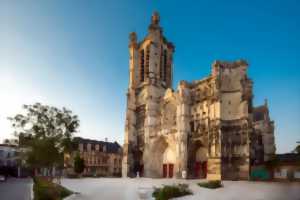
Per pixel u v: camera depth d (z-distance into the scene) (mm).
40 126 38000
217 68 65188
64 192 30828
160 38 89812
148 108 80125
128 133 83375
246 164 57062
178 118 69375
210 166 60500
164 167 74812
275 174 50062
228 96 63906
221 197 28438
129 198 29141
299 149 35875
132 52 91938
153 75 84750
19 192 36312
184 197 28844
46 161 37312
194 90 71500
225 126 61812
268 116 72688
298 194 27938
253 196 28328
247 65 64312
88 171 103062
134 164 82062
